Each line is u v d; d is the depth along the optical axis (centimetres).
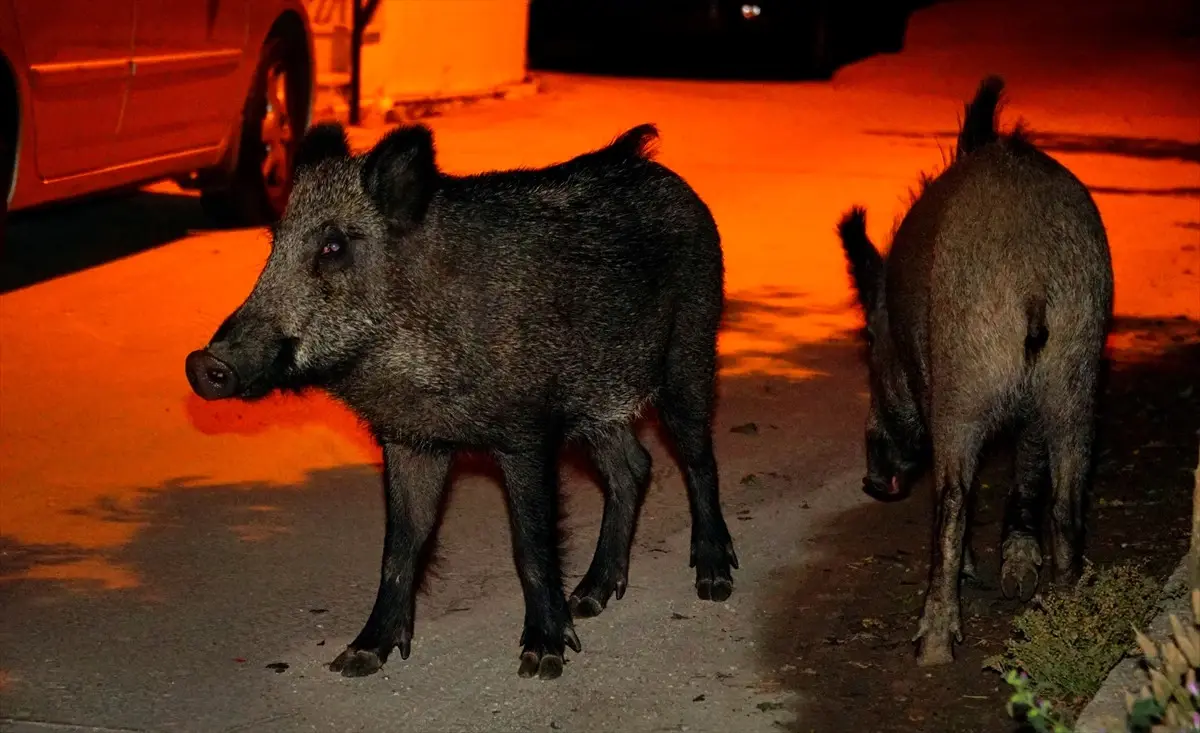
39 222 1191
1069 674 467
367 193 478
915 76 2480
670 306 564
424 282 488
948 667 499
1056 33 2778
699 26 3141
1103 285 500
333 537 622
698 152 1697
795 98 2273
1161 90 2383
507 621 547
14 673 494
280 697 485
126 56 958
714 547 579
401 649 515
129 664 504
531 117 1891
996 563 595
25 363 832
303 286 473
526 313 504
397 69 1855
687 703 482
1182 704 351
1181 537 600
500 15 2083
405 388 492
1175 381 843
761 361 888
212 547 606
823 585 577
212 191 1165
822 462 722
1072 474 504
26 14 863
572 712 478
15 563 583
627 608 561
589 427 546
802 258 1157
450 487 679
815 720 468
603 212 543
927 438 610
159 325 913
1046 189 501
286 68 1211
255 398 475
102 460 699
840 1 3033
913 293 543
